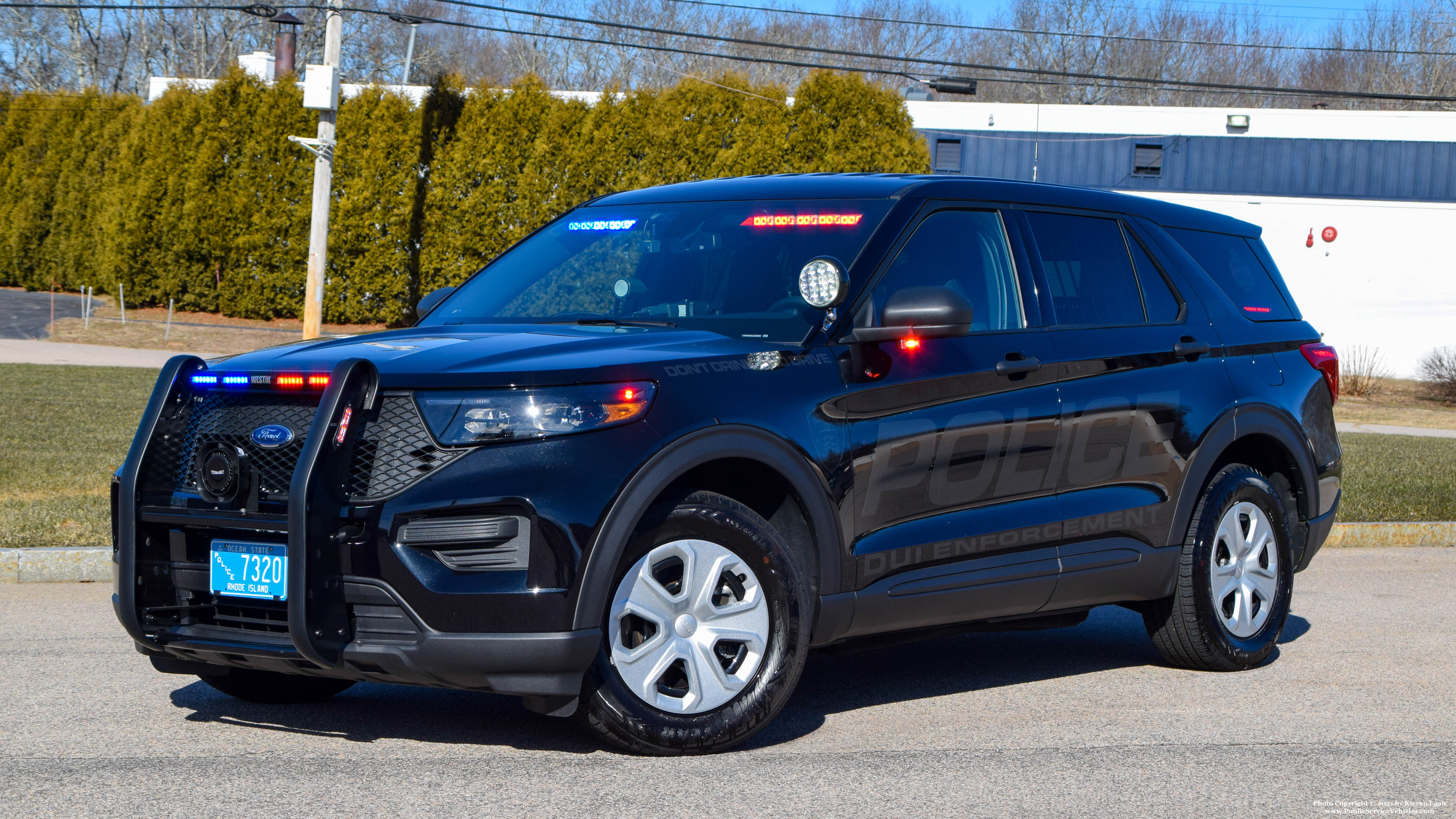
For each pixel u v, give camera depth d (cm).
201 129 3142
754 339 463
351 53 6247
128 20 6519
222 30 6569
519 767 418
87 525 840
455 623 388
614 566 399
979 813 386
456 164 3086
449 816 370
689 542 423
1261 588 605
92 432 1304
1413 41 7262
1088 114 4034
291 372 405
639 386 411
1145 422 553
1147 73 7112
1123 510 546
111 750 436
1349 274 3978
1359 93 3167
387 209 3102
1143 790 412
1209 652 581
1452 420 2588
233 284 3158
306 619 380
